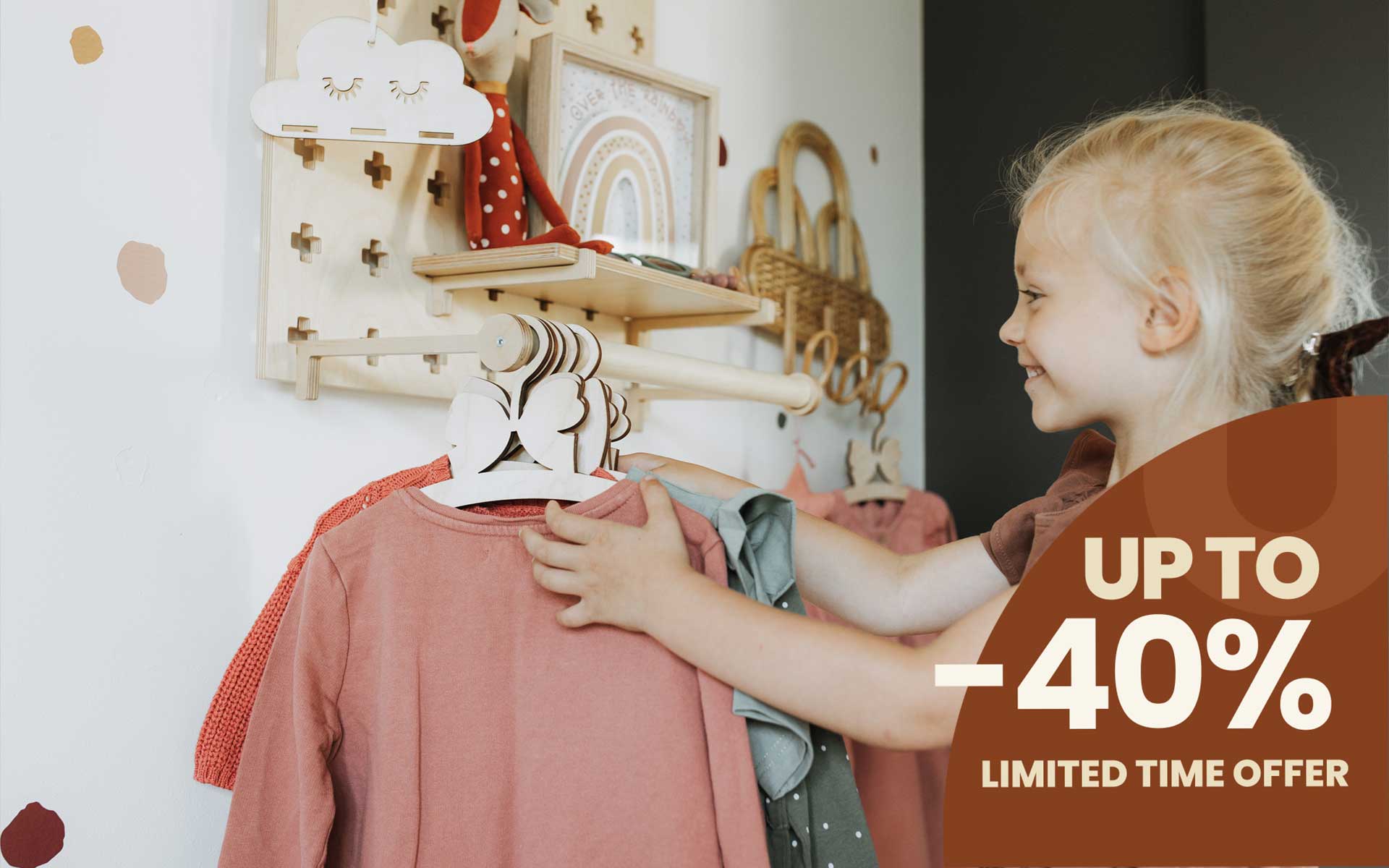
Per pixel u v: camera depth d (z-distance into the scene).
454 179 1.19
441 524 0.82
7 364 0.85
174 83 0.96
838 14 1.94
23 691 0.86
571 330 0.83
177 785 0.96
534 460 0.82
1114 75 1.90
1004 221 2.04
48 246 0.87
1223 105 1.58
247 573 1.01
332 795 0.79
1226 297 0.72
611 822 0.77
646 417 1.46
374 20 0.97
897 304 2.08
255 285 1.02
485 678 0.81
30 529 0.86
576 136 1.28
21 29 0.86
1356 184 1.44
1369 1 1.44
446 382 1.16
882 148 2.05
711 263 1.45
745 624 0.71
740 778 0.74
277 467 1.04
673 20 1.56
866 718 0.69
